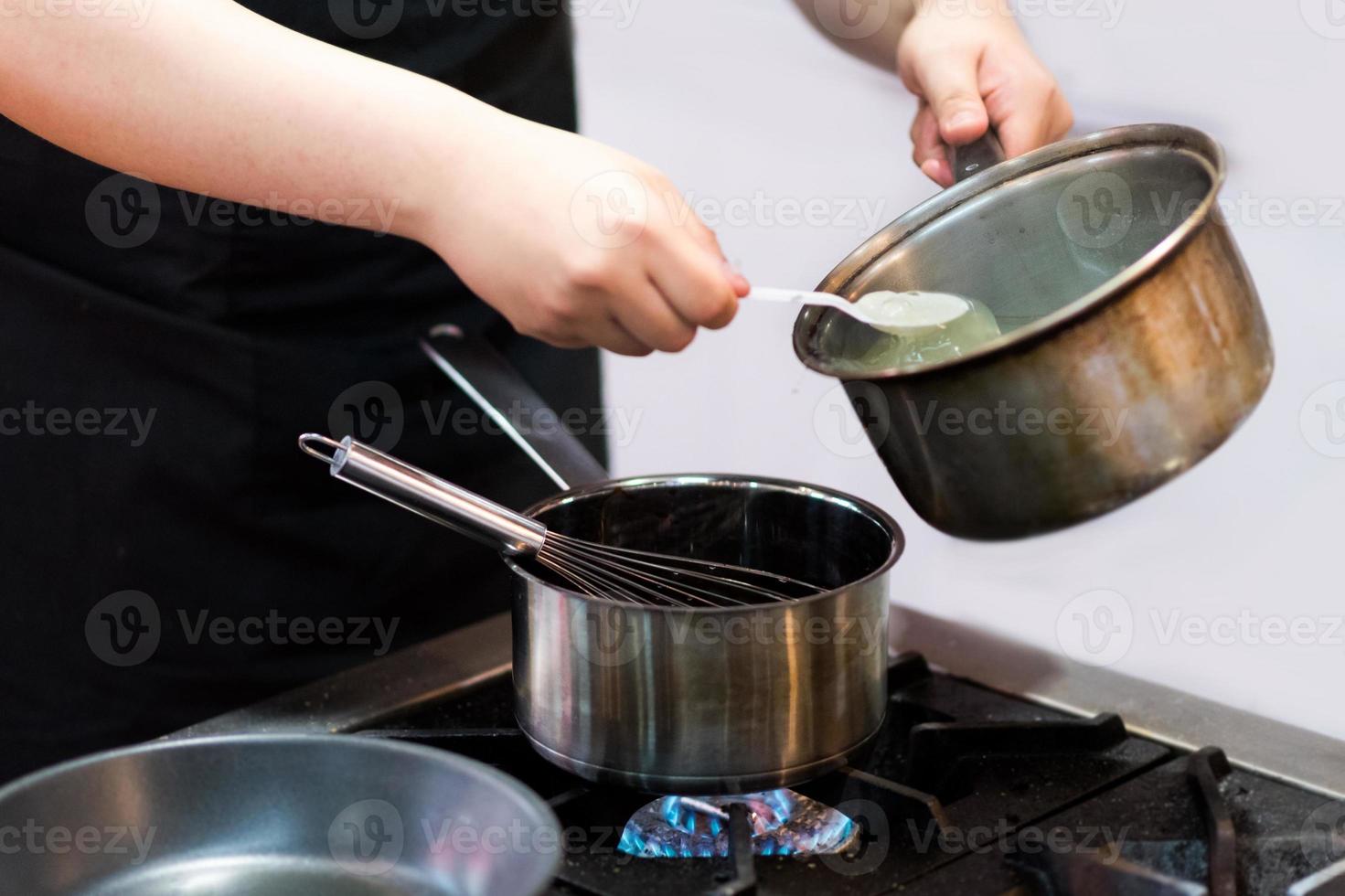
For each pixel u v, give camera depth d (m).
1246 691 1.68
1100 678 1.08
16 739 1.41
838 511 0.98
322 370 1.38
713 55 2.49
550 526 0.99
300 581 1.42
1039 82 1.23
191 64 1.01
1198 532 2.03
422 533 1.45
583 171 1.00
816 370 0.89
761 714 0.83
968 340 0.95
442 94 1.04
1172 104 2.09
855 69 2.38
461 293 1.43
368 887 0.73
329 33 1.33
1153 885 0.77
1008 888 0.81
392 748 0.74
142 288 1.31
